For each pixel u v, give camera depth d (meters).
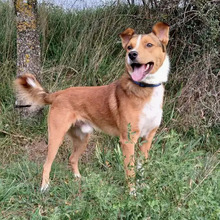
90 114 1.95
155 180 1.45
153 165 1.51
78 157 2.07
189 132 2.34
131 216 1.44
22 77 2.02
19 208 1.68
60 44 2.97
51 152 1.90
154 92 1.82
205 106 2.25
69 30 3.02
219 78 2.39
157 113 1.84
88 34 2.84
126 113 1.82
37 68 2.38
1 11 3.11
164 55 1.84
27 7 2.30
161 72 1.82
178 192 1.41
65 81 2.64
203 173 1.73
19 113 2.36
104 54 2.73
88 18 2.98
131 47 1.81
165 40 1.84
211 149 2.22
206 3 2.34
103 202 1.43
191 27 2.44
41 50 2.89
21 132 2.30
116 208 1.40
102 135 2.34
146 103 1.81
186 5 2.49
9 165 2.07
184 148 2.21
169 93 2.54
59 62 2.79
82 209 1.51
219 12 2.36
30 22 2.32
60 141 1.92
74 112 1.96
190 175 1.60
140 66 1.79
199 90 2.32
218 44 2.40
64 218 1.50
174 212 1.38
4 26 2.94
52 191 1.77
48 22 3.01
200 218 1.38
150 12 2.75
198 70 2.38
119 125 1.87
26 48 2.33
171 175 1.46
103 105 1.91
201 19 2.40
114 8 2.97
